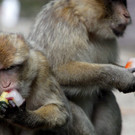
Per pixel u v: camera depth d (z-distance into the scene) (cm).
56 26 1298
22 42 1102
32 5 4669
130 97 2372
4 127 1170
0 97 1049
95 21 1288
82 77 1267
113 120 1358
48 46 1292
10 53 1062
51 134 1212
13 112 1038
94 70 1268
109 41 1355
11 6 4800
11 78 1066
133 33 3378
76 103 1324
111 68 1281
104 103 1363
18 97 1052
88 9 1284
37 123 1094
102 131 1348
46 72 1169
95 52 1324
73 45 1284
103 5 1284
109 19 1292
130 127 1783
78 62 1279
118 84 1280
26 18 4778
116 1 1305
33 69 1118
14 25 4494
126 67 1335
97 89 1291
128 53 3225
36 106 1168
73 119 1246
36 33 1336
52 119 1124
